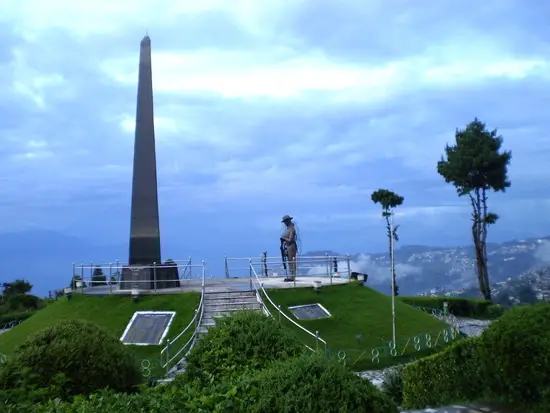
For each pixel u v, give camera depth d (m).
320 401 7.48
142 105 30.62
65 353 11.04
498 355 10.51
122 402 8.24
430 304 40.03
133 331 23.77
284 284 29.14
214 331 11.56
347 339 23.75
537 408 10.00
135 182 30.30
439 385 12.74
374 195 43.72
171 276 30.14
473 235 44.66
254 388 8.14
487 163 42.28
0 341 25.19
